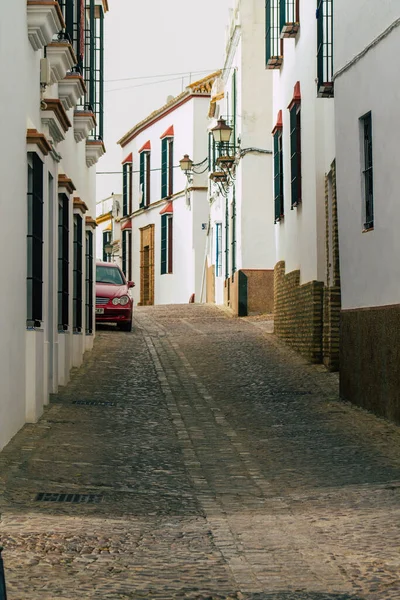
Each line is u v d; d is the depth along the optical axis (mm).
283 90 22359
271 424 13172
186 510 8469
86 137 19266
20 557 6441
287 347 21578
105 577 6020
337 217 16281
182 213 46281
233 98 31688
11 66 10977
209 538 7293
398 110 12250
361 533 7328
